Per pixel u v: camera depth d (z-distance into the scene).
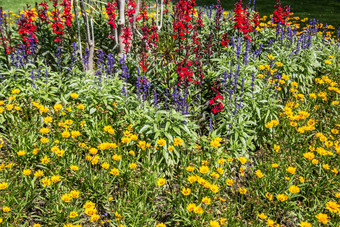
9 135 4.18
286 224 3.54
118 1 5.93
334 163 4.09
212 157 3.99
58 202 3.26
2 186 3.07
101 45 7.01
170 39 6.35
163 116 4.53
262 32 7.11
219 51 6.24
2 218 3.03
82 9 5.75
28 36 5.35
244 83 5.12
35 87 4.80
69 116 4.43
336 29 10.29
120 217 3.12
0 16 5.53
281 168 3.95
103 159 3.92
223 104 4.78
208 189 3.48
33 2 13.19
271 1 15.24
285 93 5.55
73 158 3.88
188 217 3.35
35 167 3.81
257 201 3.40
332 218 3.42
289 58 5.96
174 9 6.10
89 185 3.58
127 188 3.63
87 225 3.42
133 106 4.68
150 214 3.38
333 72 6.25
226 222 3.30
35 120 4.45
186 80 4.71
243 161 3.54
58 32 5.67
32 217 3.38
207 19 7.37
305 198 3.69
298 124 4.73
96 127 4.32
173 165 3.99
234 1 14.78
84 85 4.94
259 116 4.65
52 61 6.11
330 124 4.89
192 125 4.37
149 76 5.34
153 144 4.14
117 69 5.43
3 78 5.05
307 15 12.45
